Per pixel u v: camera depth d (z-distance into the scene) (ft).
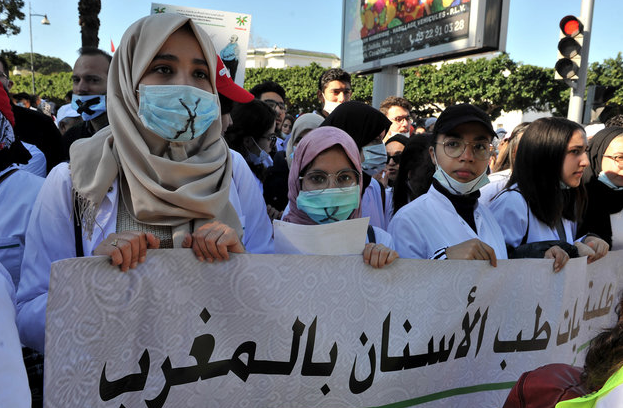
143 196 4.59
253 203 6.43
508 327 6.18
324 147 5.76
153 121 4.82
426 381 5.61
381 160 9.48
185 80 5.00
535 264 6.29
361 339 5.15
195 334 4.40
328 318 4.96
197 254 4.35
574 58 19.60
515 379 6.31
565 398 3.67
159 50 4.93
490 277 5.94
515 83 69.46
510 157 10.16
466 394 5.98
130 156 4.74
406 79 78.07
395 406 5.44
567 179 7.58
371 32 34.73
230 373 4.60
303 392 4.94
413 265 5.39
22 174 6.03
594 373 3.26
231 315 4.54
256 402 4.75
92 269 3.84
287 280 4.74
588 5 19.25
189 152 5.30
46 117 11.54
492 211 8.21
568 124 7.51
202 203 4.73
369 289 5.16
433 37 27.40
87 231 4.58
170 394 4.31
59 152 11.62
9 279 4.02
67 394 3.76
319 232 5.32
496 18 24.49
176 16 5.00
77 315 3.79
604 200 9.26
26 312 4.36
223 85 6.05
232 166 5.97
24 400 2.82
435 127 7.29
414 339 5.45
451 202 7.10
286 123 22.76
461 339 5.81
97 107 9.21
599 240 7.56
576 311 6.93
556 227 7.95
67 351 3.75
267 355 4.74
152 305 4.17
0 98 5.41
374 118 9.18
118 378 4.04
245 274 4.57
